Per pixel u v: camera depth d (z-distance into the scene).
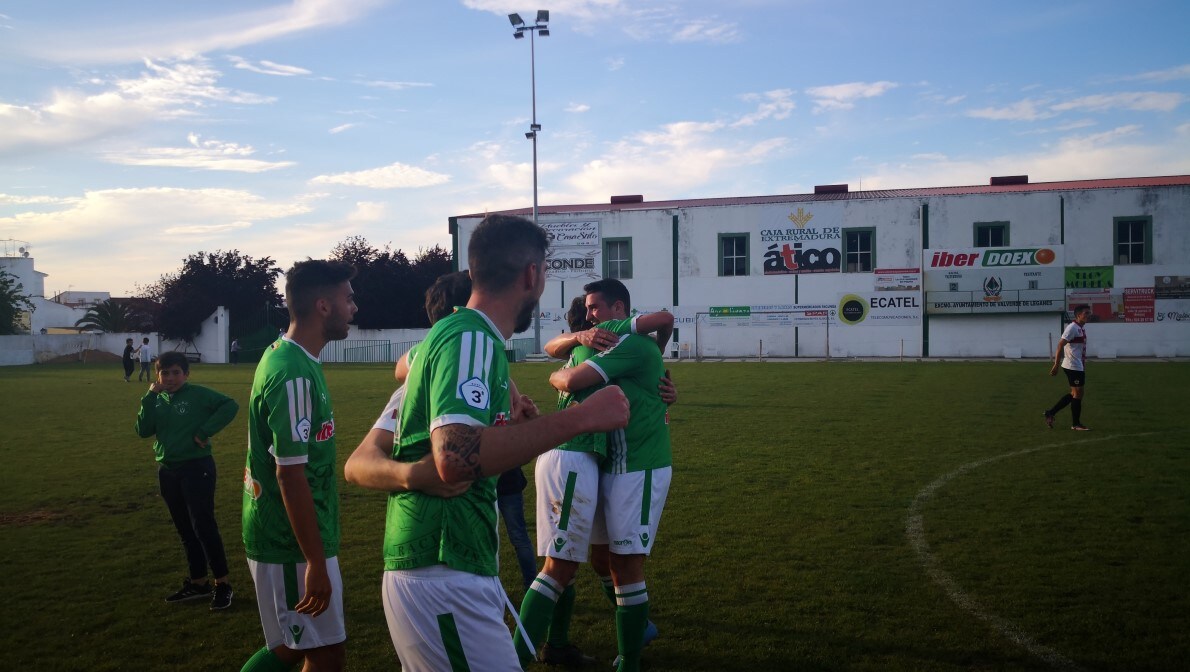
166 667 4.45
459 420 2.26
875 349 38.72
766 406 16.30
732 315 40.12
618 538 4.28
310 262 3.50
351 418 15.63
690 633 4.76
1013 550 6.26
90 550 6.81
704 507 7.79
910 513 7.45
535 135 37.94
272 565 3.39
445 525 2.48
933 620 4.88
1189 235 35.94
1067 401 12.62
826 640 4.62
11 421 15.99
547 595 4.22
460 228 42.19
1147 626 4.73
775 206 39.56
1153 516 7.21
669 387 4.52
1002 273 37.41
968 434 12.18
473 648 2.50
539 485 4.41
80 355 47.78
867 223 38.72
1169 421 13.37
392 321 48.25
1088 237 36.78
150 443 12.91
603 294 4.80
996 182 43.62
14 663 4.50
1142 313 36.38
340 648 3.46
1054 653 4.39
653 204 43.81
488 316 2.60
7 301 50.44
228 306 49.59
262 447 3.38
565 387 4.36
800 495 8.25
